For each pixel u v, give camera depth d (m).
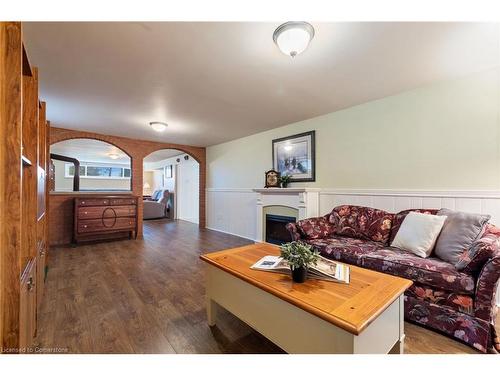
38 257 1.83
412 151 2.70
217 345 1.58
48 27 1.60
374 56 1.98
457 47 1.85
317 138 3.69
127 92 2.72
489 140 2.21
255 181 4.84
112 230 4.61
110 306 2.07
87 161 9.23
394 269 1.92
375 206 3.00
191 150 6.14
